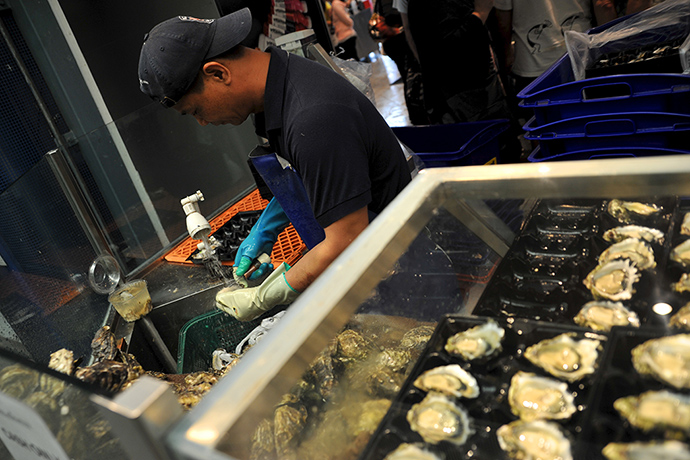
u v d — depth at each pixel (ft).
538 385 1.96
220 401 1.48
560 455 1.72
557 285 2.39
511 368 2.06
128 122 5.94
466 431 1.88
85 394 1.60
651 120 4.95
